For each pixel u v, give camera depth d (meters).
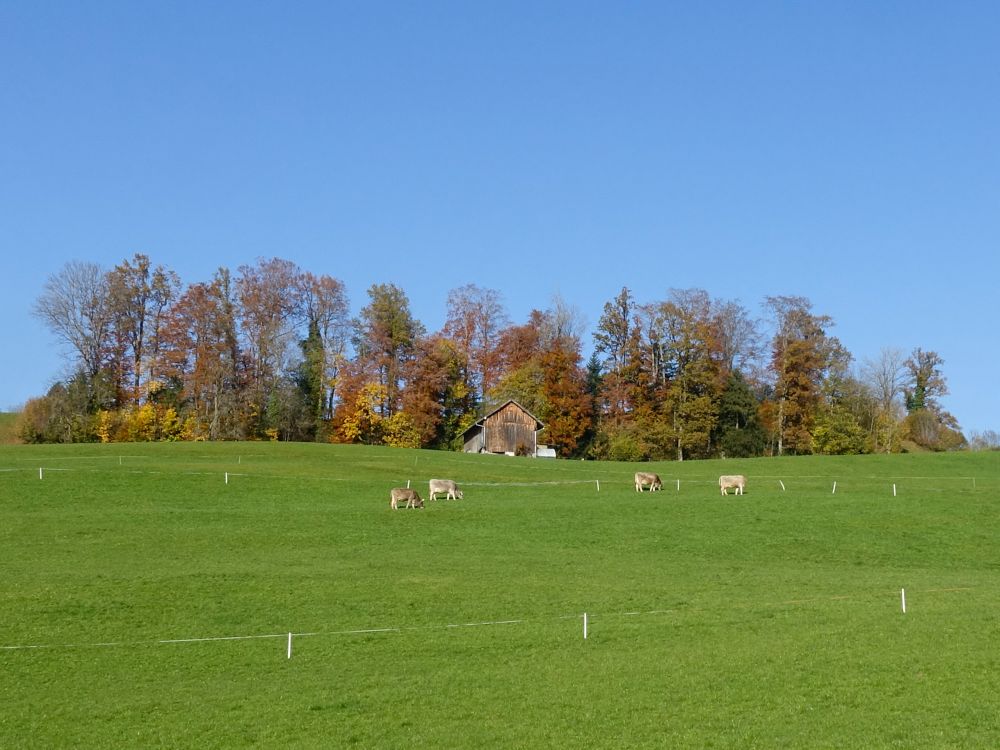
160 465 81.56
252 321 131.00
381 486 76.06
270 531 58.78
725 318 152.00
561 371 137.12
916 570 51.19
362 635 37.97
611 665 33.03
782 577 48.28
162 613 41.12
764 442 135.88
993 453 107.94
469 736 26.53
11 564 49.91
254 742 26.64
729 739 25.72
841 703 28.42
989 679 30.22
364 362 135.88
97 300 124.00
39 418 119.69
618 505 67.75
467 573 48.59
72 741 27.00
